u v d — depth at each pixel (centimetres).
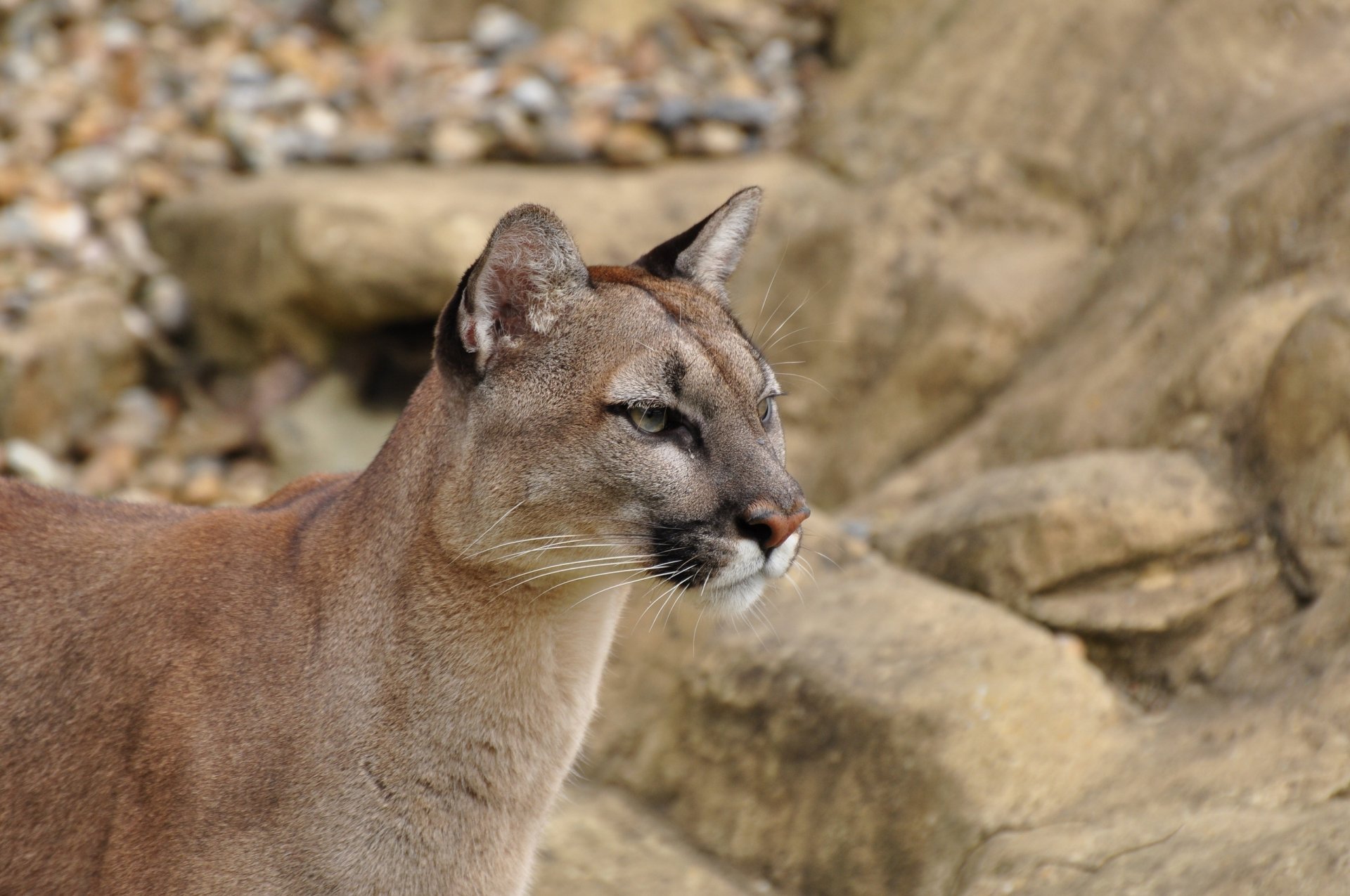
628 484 598
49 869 596
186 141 1711
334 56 1884
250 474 1519
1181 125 1302
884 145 1536
